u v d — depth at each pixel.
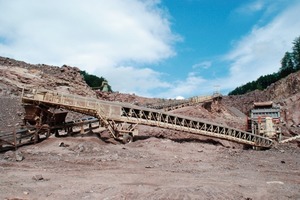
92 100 30.92
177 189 12.88
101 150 23.92
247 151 35.44
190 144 32.94
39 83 55.38
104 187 13.13
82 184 13.65
